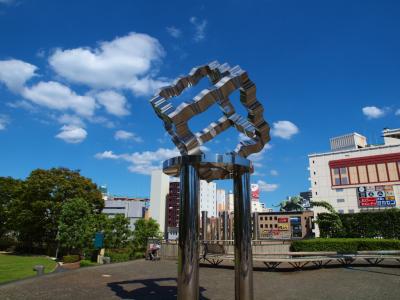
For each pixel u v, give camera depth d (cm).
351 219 2594
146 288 977
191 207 585
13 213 3794
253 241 2020
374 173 4484
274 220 7756
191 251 570
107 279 1141
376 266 1480
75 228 3039
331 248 1848
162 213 8219
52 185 3753
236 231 653
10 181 4500
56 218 3622
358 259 1695
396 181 4300
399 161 4328
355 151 4716
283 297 855
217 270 1427
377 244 1794
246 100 684
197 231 584
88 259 2827
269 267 1405
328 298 841
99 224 3034
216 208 9194
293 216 7625
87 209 3250
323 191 4875
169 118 605
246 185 667
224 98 663
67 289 943
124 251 2819
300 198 8650
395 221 2420
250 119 702
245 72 660
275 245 1906
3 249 4406
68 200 3522
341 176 4762
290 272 1332
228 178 766
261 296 870
